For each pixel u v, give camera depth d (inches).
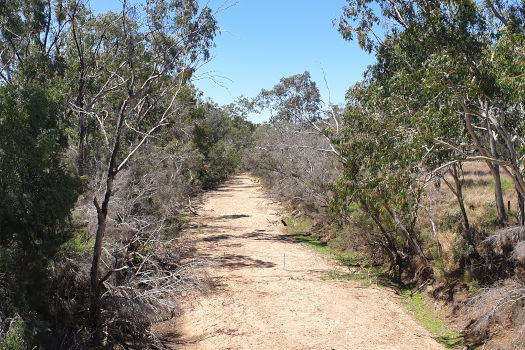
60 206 371.6
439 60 399.9
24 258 345.4
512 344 444.5
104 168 614.2
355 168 463.8
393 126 437.7
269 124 1195.9
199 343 496.4
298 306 609.6
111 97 797.2
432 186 711.1
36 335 335.6
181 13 458.9
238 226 1192.8
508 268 546.3
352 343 498.3
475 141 453.1
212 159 1828.2
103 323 445.4
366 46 593.3
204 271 563.5
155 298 440.5
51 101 396.5
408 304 626.2
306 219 1178.6
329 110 733.9
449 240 666.2
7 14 669.3
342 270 786.8
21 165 356.2
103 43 794.8
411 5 511.8
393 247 756.0
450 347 490.0
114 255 496.1
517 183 479.5
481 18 455.8
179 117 879.7
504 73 403.5
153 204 705.6
